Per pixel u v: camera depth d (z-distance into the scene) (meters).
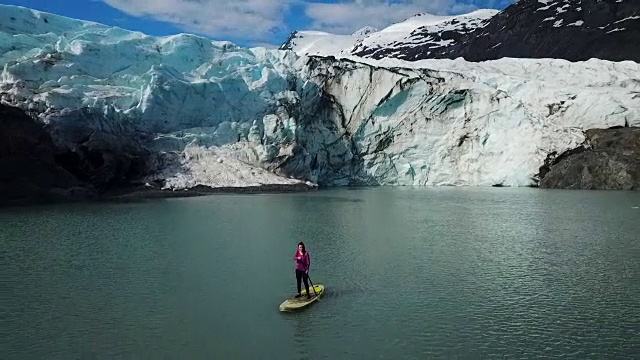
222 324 16.36
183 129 61.91
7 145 44.00
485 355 14.14
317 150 71.50
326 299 18.78
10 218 36.53
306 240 29.69
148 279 21.20
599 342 14.94
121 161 50.94
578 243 28.75
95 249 26.72
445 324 16.34
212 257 25.09
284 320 16.70
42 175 45.22
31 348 14.57
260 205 46.47
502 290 19.77
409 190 65.75
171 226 34.09
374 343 14.94
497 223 36.34
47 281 20.86
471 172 72.19
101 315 17.09
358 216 39.84
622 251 26.58
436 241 29.50
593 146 68.06
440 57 166.12
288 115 65.88
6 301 18.42
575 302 18.33
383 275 21.94
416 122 74.38
